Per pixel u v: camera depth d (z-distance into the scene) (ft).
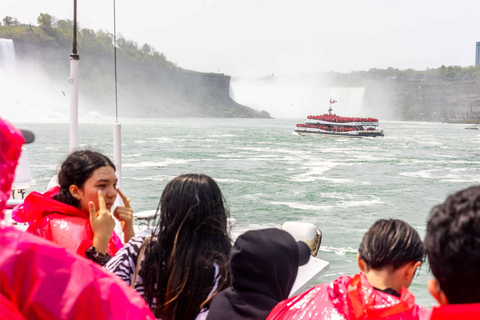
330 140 298.35
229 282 6.79
